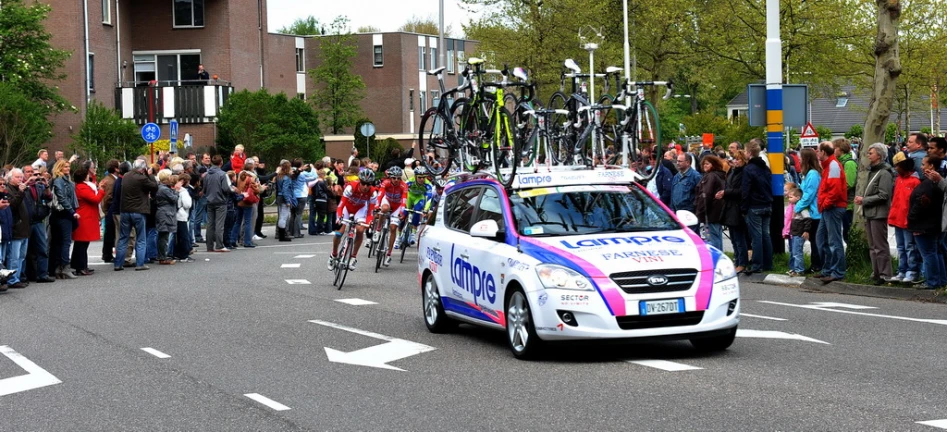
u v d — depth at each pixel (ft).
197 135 145.48
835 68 130.93
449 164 45.50
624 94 42.11
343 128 215.72
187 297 52.34
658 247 32.04
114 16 144.56
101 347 37.24
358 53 232.32
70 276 63.05
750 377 28.66
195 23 151.43
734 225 56.34
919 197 45.75
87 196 64.44
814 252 54.39
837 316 41.37
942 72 153.89
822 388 26.94
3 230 56.13
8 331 41.73
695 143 88.22
